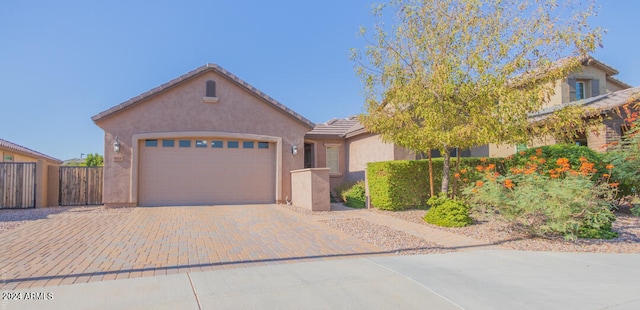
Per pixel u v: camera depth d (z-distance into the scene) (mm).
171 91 16328
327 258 7250
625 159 12211
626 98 14625
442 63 10305
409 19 11133
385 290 5289
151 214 13453
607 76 21062
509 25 10211
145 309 4520
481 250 8094
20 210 15031
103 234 9570
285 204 17172
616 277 6000
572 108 10688
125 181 15562
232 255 7418
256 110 17438
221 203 16953
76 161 43219
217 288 5305
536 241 8969
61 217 12703
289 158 17797
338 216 13266
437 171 14867
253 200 17422
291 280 5715
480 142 10055
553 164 12430
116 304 4676
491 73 9914
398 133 11188
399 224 11508
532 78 10023
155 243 8500
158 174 16250
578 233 9242
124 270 6270
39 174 16172
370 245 8516
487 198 10094
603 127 14711
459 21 10461
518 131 10008
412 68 11234
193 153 16719
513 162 14164
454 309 4617
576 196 8859
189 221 11836
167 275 5945
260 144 17734
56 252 7562
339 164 21891
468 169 14336
